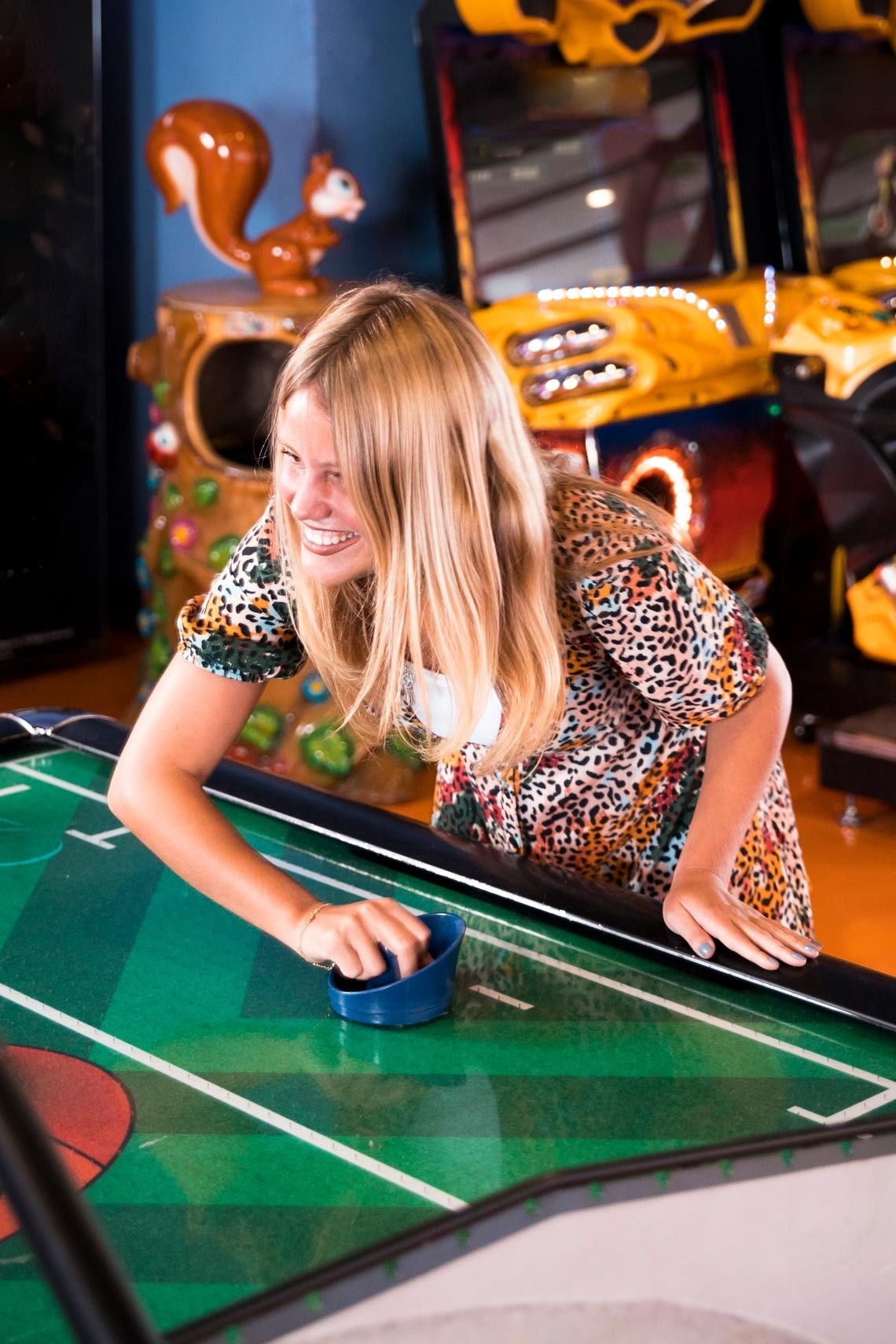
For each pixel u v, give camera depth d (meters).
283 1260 0.91
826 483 3.72
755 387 3.73
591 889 1.41
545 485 1.35
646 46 3.69
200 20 3.96
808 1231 0.91
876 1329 0.94
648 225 3.87
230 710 1.43
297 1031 1.19
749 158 4.34
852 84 4.18
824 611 4.24
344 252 3.91
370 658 1.28
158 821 1.36
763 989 1.25
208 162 3.51
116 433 4.62
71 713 1.85
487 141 3.55
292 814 1.59
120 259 4.43
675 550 1.38
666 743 1.58
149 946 1.33
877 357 3.55
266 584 1.36
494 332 3.39
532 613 1.29
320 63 3.74
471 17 3.42
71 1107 1.08
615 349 3.44
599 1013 1.22
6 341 4.03
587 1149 1.02
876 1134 0.96
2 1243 0.93
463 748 1.54
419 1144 1.03
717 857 1.40
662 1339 0.87
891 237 4.34
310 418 1.19
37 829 1.58
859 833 3.39
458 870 1.46
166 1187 0.98
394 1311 0.82
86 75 4.02
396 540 1.21
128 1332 0.62
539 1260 0.86
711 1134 1.04
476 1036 1.19
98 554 4.38
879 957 2.80
